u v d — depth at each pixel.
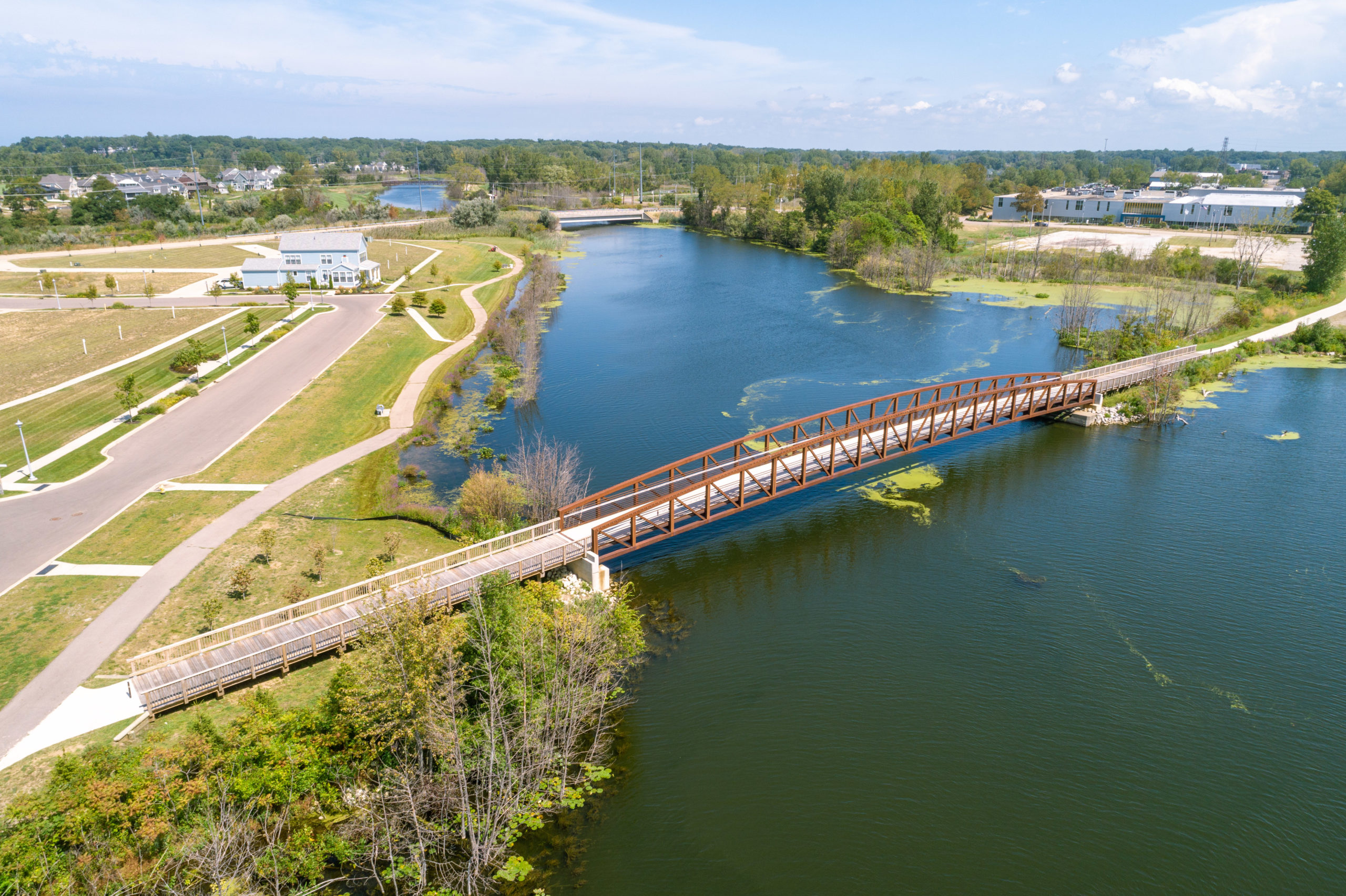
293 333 96.25
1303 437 70.38
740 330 108.44
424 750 31.27
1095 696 38.59
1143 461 65.75
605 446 67.75
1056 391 77.19
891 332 107.25
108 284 113.81
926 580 48.47
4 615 40.06
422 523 52.66
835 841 30.36
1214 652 41.88
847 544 52.75
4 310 104.56
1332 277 120.38
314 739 30.05
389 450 64.50
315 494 55.69
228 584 43.69
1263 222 162.88
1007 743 35.59
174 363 80.44
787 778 33.34
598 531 45.59
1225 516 56.03
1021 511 57.19
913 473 64.06
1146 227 198.75
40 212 192.50
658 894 27.86
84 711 33.25
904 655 41.44
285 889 26.42
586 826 30.73
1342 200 199.50
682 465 63.69
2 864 23.98
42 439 63.19
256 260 124.12
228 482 57.00
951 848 30.19
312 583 44.12
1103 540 53.03
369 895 26.97
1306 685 39.47
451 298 120.62
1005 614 45.00
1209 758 34.91
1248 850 30.44
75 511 51.72
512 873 28.28
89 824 25.48
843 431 58.09
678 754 34.59
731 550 52.16
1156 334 94.31
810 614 44.97
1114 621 44.44
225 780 27.33
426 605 31.17
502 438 69.56
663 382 85.81
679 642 42.41
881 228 156.12
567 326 111.44
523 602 36.19
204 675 34.25
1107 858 29.97
